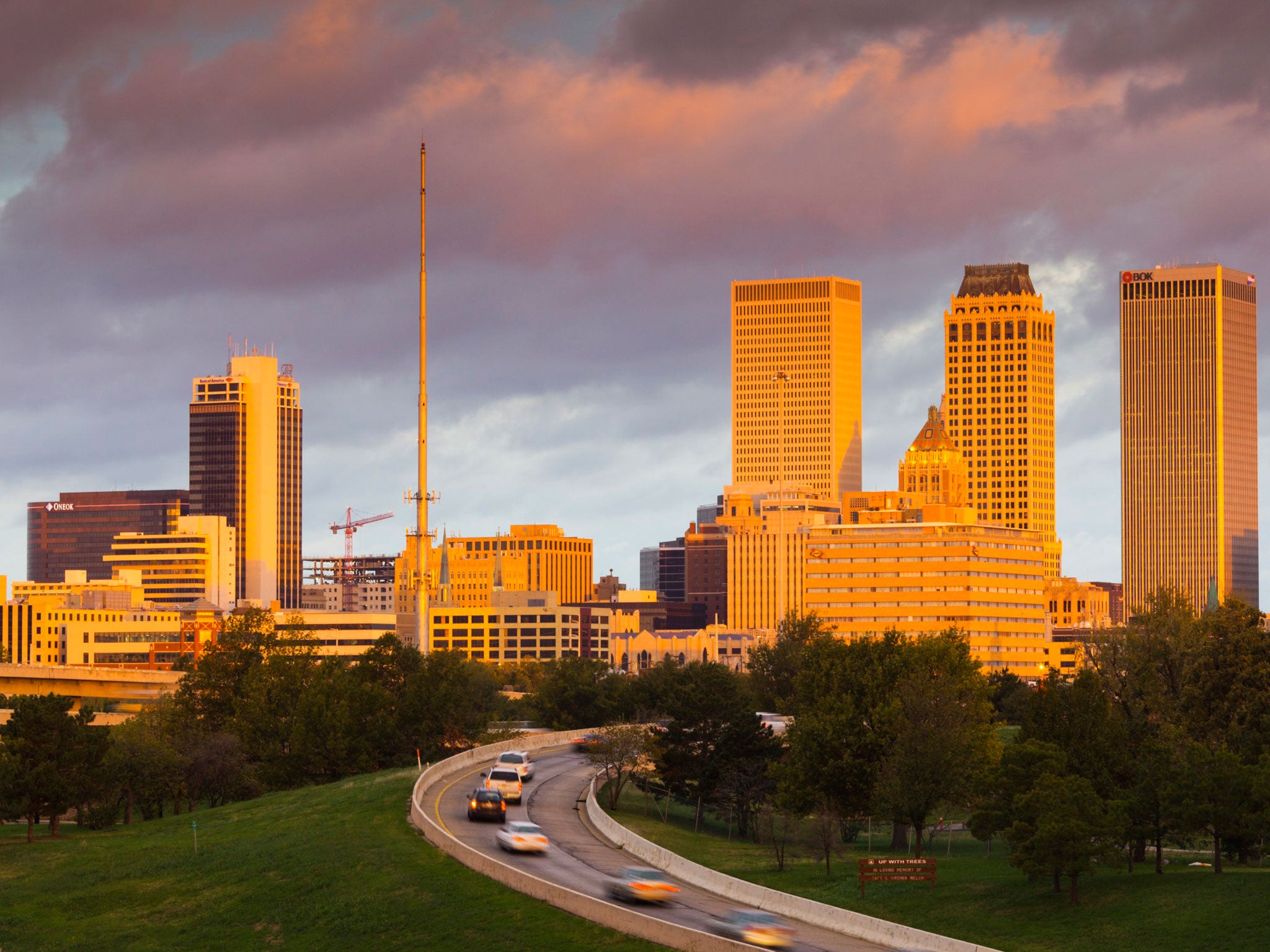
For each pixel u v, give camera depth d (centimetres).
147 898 14538
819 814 16175
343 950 12662
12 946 13500
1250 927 11644
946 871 14788
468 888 13250
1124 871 14188
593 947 11519
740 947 10756
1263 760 14138
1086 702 15450
